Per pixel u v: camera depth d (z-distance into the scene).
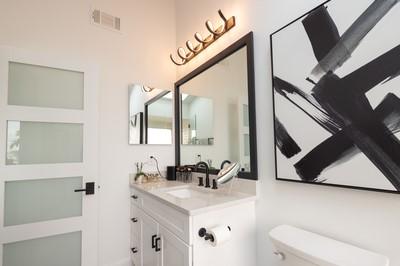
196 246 1.12
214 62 1.79
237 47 1.55
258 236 1.36
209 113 1.87
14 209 1.55
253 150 1.38
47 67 1.71
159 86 2.26
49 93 1.72
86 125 1.80
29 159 1.62
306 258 0.89
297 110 1.13
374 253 0.86
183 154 2.20
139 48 2.17
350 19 0.94
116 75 2.02
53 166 1.67
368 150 0.87
